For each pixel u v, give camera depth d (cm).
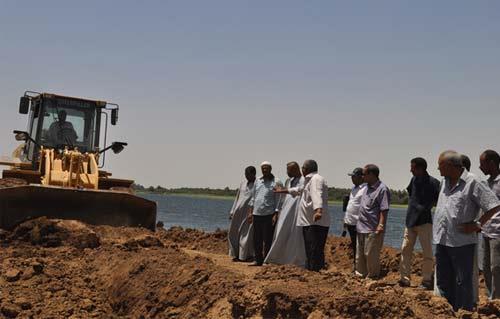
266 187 1093
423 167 900
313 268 939
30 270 926
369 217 926
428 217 896
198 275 806
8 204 1230
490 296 786
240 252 1162
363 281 754
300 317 627
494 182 777
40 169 1419
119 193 1305
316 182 934
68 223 1207
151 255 945
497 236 748
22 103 1450
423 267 905
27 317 772
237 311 686
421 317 611
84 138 1482
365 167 938
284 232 1034
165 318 766
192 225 3772
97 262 1011
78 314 817
